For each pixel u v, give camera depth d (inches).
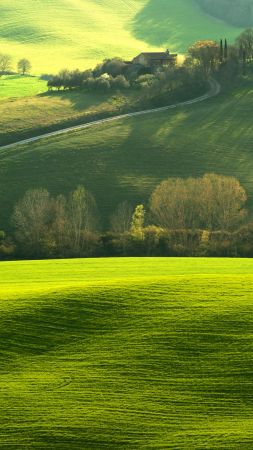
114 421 1931.6
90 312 2564.0
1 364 2255.2
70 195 5890.8
